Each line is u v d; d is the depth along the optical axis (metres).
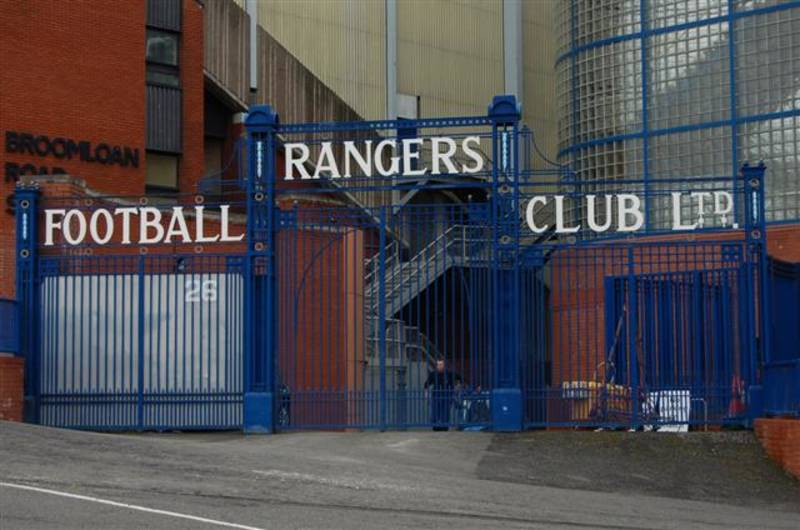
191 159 34.03
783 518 14.52
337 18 44.53
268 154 19.83
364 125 19.70
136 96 32.16
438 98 47.31
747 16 29.72
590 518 13.31
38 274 20.20
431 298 24.81
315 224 20.11
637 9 31.33
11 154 29.42
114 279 20.05
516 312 19.25
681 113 30.50
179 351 19.88
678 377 19.23
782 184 29.06
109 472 14.01
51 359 20.06
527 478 16.19
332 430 19.59
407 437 18.55
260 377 19.56
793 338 19.98
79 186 24.52
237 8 36.28
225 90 35.69
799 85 28.97
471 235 19.80
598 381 20.36
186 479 13.87
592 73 31.98
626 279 19.95
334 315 22.02
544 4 49.97
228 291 19.84
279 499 13.05
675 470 17.00
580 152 32.06
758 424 18.20
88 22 31.23
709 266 27.67
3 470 13.72
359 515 12.45
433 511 12.97
